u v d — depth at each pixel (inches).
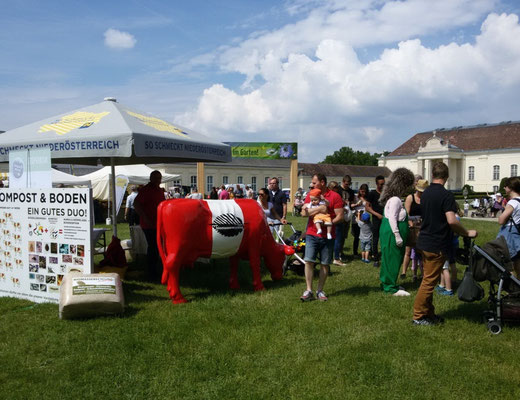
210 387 138.9
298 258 299.6
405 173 246.1
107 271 275.1
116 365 154.2
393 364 154.3
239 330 186.4
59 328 189.2
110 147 223.3
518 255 217.5
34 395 134.6
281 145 1235.9
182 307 220.7
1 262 243.3
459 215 263.6
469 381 142.6
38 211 229.0
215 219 235.5
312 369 151.2
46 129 255.0
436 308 218.7
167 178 901.8
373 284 272.1
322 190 235.1
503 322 190.7
